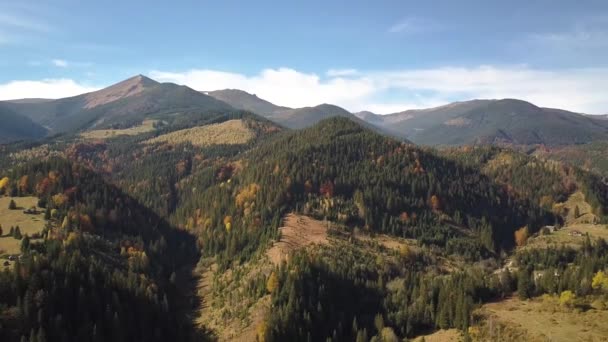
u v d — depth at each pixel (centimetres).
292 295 17888
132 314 17438
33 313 15075
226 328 18375
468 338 14862
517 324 15025
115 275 19125
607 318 14362
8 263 17662
